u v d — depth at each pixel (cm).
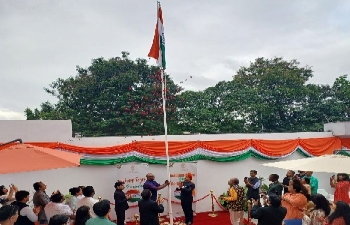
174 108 2417
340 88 2703
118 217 991
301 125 2609
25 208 638
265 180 1393
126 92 2448
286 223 736
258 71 2836
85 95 2527
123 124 2322
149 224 739
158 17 950
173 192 1234
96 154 1184
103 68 2562
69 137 1198
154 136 1328
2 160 612
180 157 1292
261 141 1437
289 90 2608
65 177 1159
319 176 1515
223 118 2498
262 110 2539
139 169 1195
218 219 1210
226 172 1377
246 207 1038
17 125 1127
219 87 2770
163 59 940
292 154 1491
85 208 559
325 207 625
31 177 1113
